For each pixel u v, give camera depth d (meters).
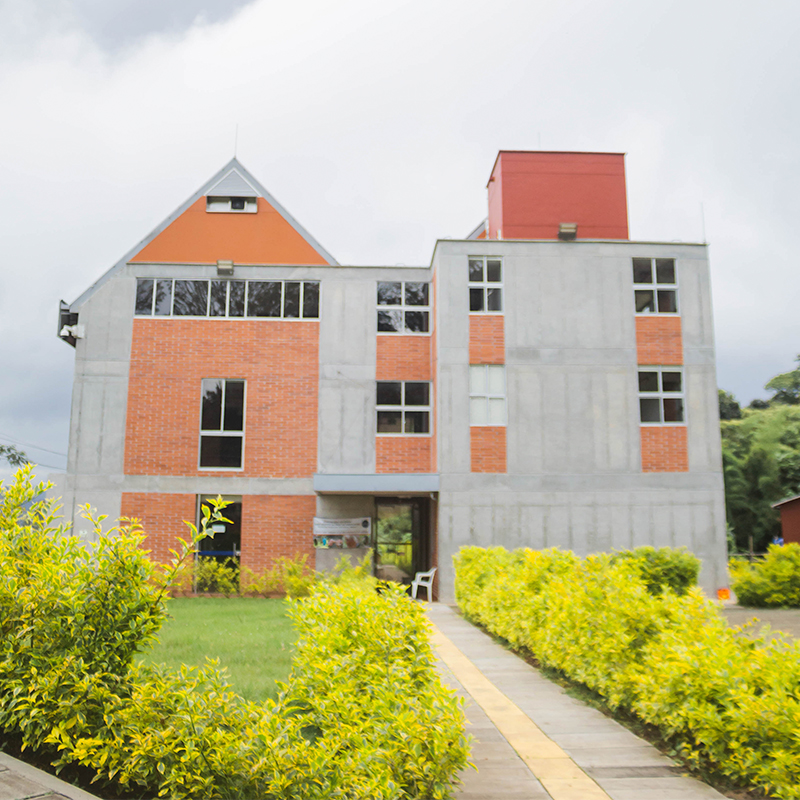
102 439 20.91
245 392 21.38
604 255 20.53
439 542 18.95
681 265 20.73
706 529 19.55
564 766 5.42
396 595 6.18
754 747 4.75
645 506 19.50
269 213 24.58
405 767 3.94
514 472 19.41
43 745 4.71
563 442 19.64
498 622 11.15
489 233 25.47
